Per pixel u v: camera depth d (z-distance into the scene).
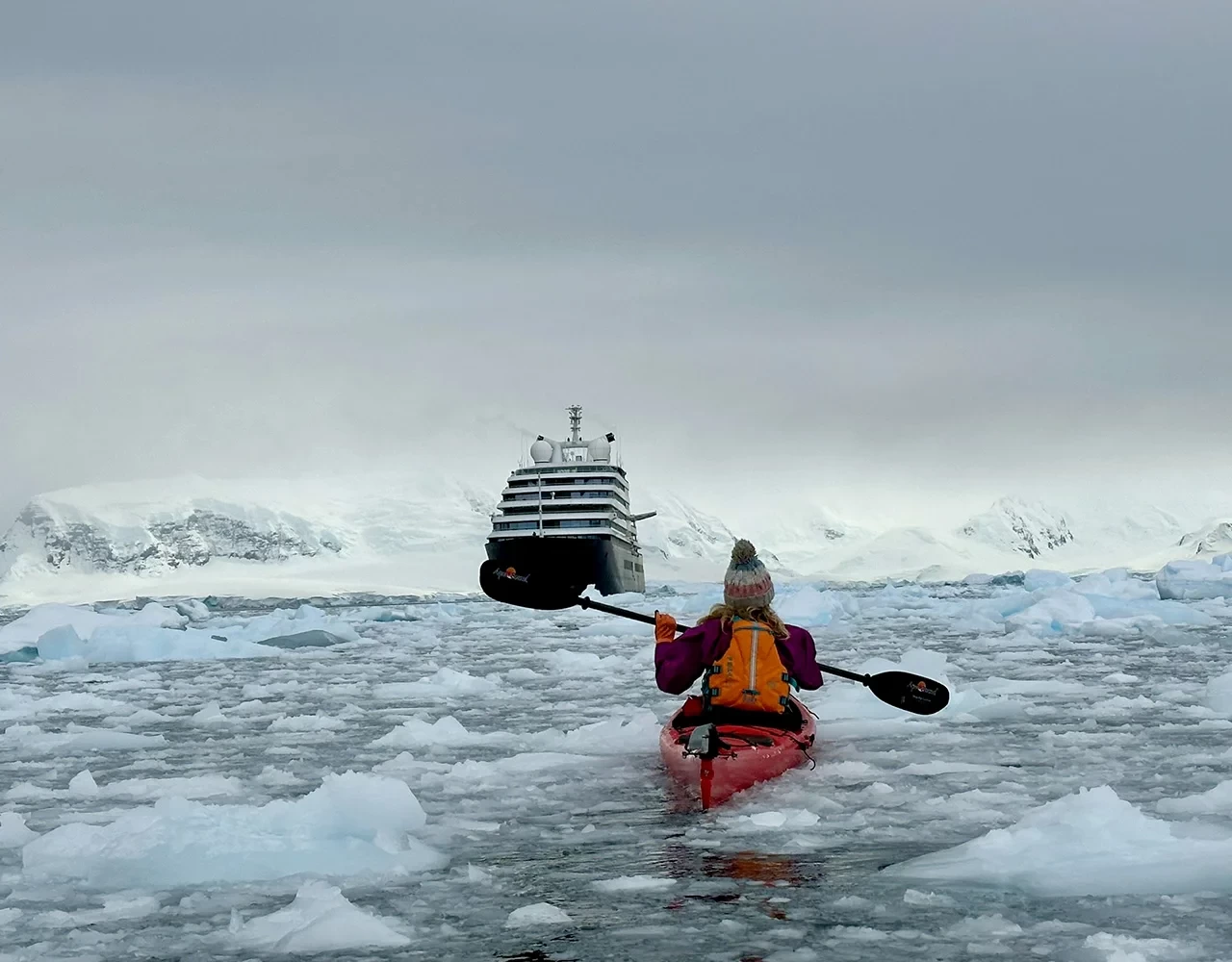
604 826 5.53
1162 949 3.46
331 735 9.04
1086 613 20.72
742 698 6.68
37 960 3.70
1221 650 15.54
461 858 4.95
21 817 5.79
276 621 23.64
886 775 6.62
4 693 11.93
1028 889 4.14
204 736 9.17
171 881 4.62
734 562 6.95
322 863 4.79
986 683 11.16
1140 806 5.59
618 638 23.05
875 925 3.81
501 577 7.75
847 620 25.41
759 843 5.08
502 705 10.87
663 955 3.58
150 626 20.31
